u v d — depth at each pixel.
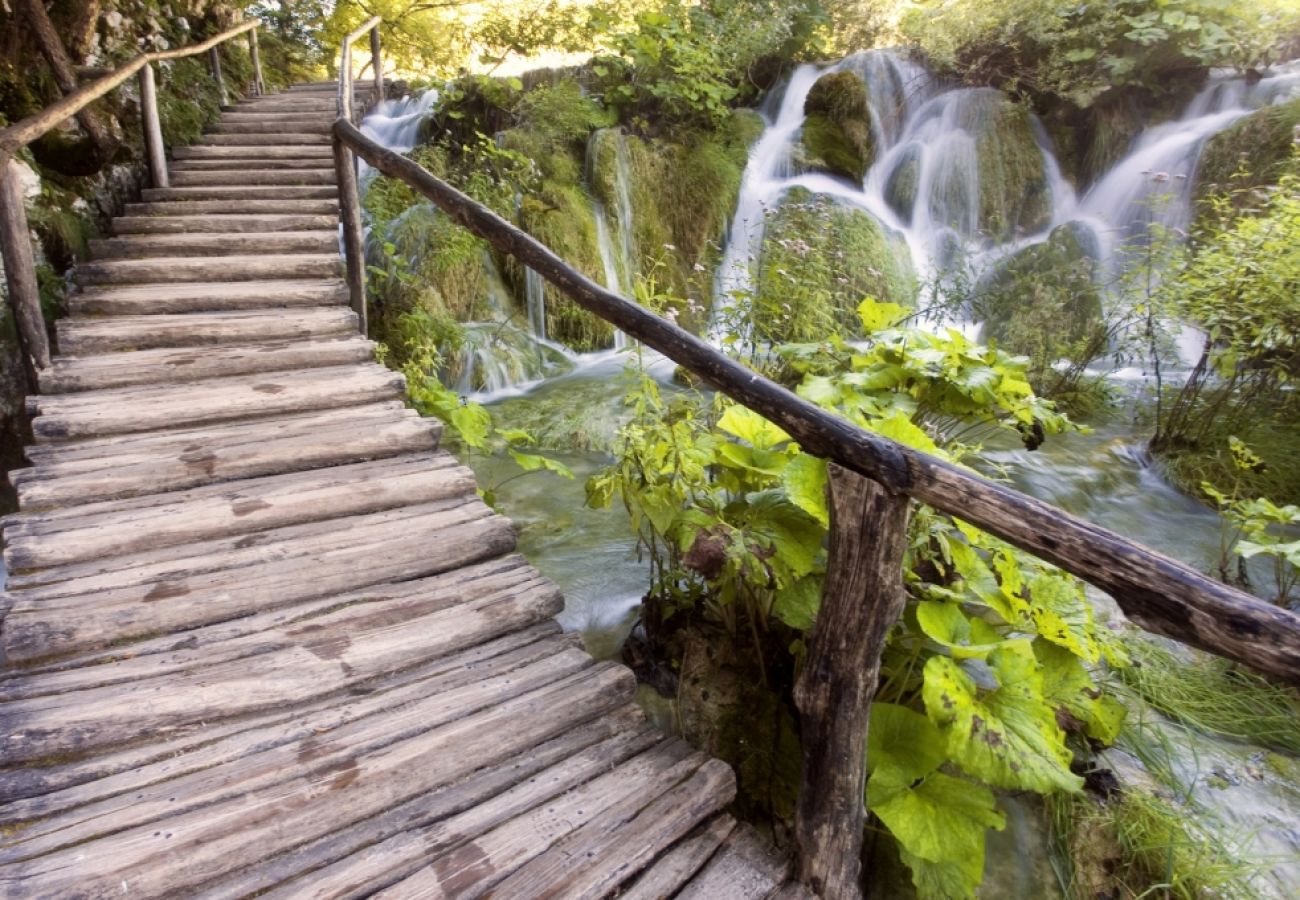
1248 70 7.71
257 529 2.45
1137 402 5.58
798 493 1.97
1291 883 1.96
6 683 1.79
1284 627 0.91
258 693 1.84
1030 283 6.82
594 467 4.81
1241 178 6.73
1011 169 8.34
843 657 1.52
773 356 5.39
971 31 8.88
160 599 2.05
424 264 6.46
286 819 1.56
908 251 7.86
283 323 3.85
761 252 7.33
